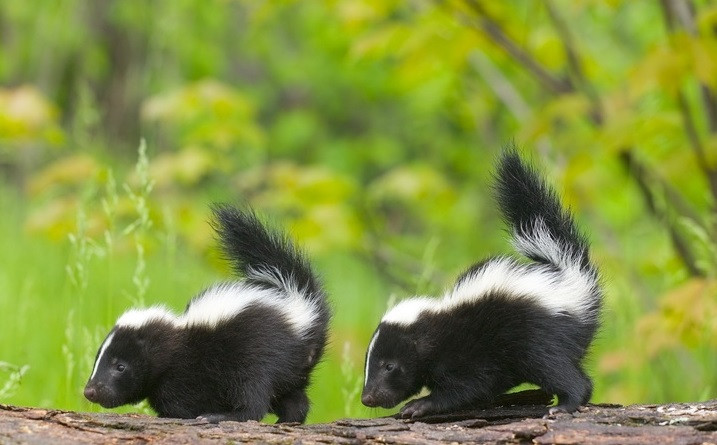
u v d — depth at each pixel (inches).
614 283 502.9
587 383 310.3
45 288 496.1
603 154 477.1
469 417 300.8
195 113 592.4
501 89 645.3
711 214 489.7
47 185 513.3
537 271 320.2
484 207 750.5
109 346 318.0
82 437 249.3
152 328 318.7
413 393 321.4
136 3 882.8
